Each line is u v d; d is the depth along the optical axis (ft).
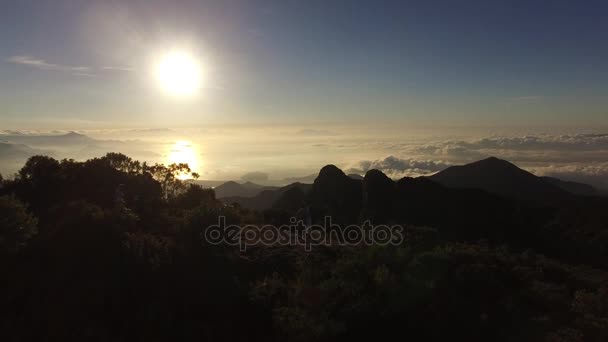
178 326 91.25
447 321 96.02
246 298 102.63
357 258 112.98
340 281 102.12
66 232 109.29
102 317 89.81
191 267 110.22
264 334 93.97
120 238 110.01
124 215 122.72
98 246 106.73
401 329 94.43
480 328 94.68
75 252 104.32
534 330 91.56
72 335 83.71
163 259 108.78
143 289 98.94
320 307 93.91
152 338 87.51
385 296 98.58
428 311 97.81
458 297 102.27
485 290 103.81
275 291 104.37
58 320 86.02
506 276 113.50
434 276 106.11
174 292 100.58
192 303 98.78
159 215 155.33
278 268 118.83
